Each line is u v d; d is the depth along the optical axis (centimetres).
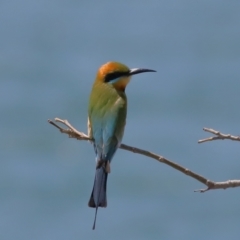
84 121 2761
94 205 946
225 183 848
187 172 854
